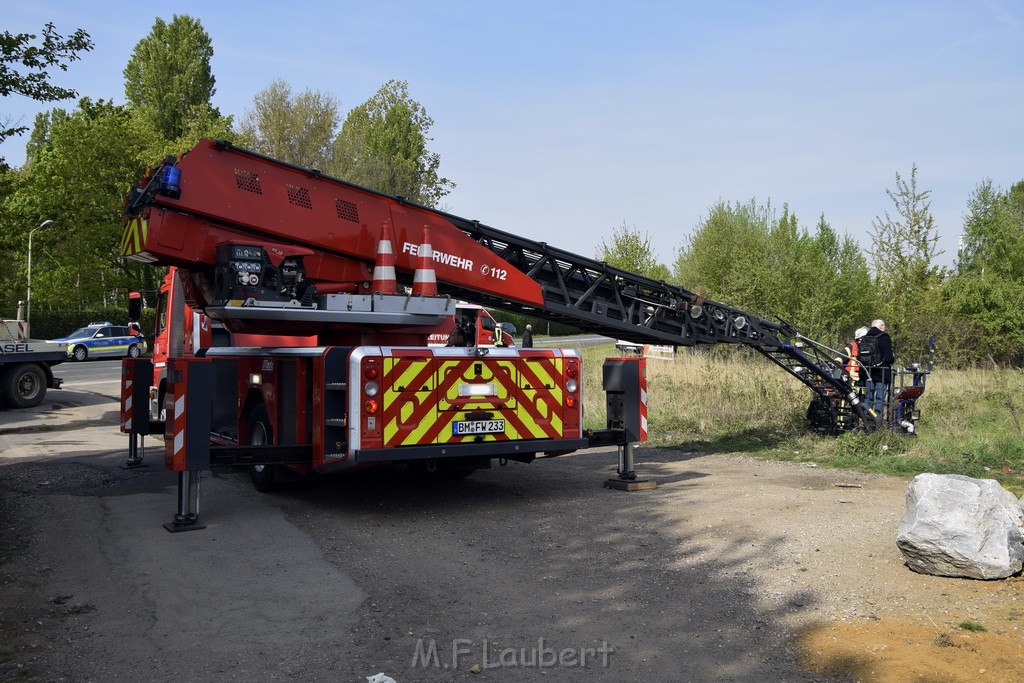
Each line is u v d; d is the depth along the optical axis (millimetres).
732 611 5188
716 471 10281
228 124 53094
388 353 7730
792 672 4262
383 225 8961
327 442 7762
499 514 7996
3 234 19641
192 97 68312
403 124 64188
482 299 10039
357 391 7609
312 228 8617
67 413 18484
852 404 12008
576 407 8664
